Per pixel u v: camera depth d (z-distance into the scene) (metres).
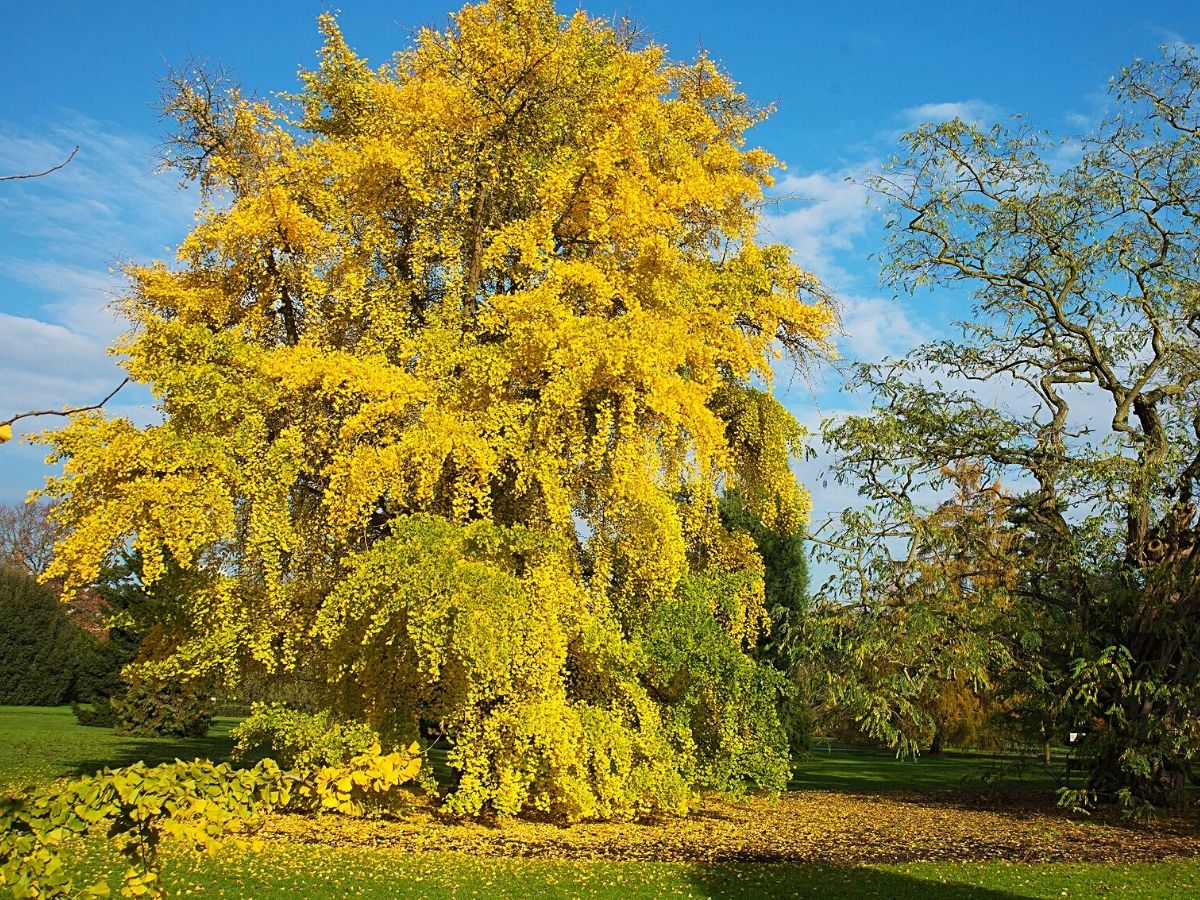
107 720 24.77
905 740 12.97
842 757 24.78
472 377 10.16
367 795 10.71
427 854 8.78
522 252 10.70
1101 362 14.13
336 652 10.45
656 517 10.69
